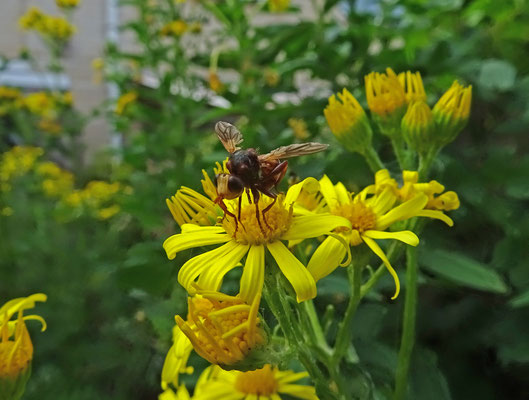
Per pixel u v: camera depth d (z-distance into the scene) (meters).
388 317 0.10
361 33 0.15
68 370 0.16
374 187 0.07
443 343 0.11
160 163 0.23
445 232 0.11
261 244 0.06
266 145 0.15
